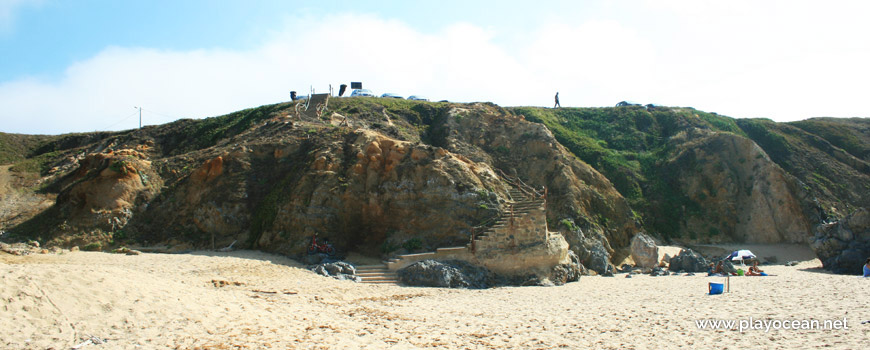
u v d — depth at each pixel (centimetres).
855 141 4972
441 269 2138
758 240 3544
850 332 1008
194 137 4669
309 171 2847
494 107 4969
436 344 1084
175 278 1756
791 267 2922
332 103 4800
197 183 2948
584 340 1084
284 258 2434
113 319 1076
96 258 2166
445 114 4638
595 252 2836
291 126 3603
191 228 2759
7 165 4450
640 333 1120
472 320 1355
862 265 2495
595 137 4878
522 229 2353
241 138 3691
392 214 2722
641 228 3497
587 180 3656
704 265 2786
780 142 4806
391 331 1212
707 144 4184
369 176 2841
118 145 4694
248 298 1501
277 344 1046
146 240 2691
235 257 2345
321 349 1026
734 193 3812
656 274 2661
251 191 2936
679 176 4072
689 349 965
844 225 2639
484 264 2300
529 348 1038
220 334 1089
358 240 2725
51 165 4303
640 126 5031
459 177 2781
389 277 2203
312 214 2636
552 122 5006
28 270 1167
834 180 4328
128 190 2867
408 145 2964
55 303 1060
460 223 2600
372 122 4378
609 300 1688
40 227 2734
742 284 1978
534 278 2258
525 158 3919
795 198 3669
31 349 891
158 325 1092
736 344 976
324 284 1962
